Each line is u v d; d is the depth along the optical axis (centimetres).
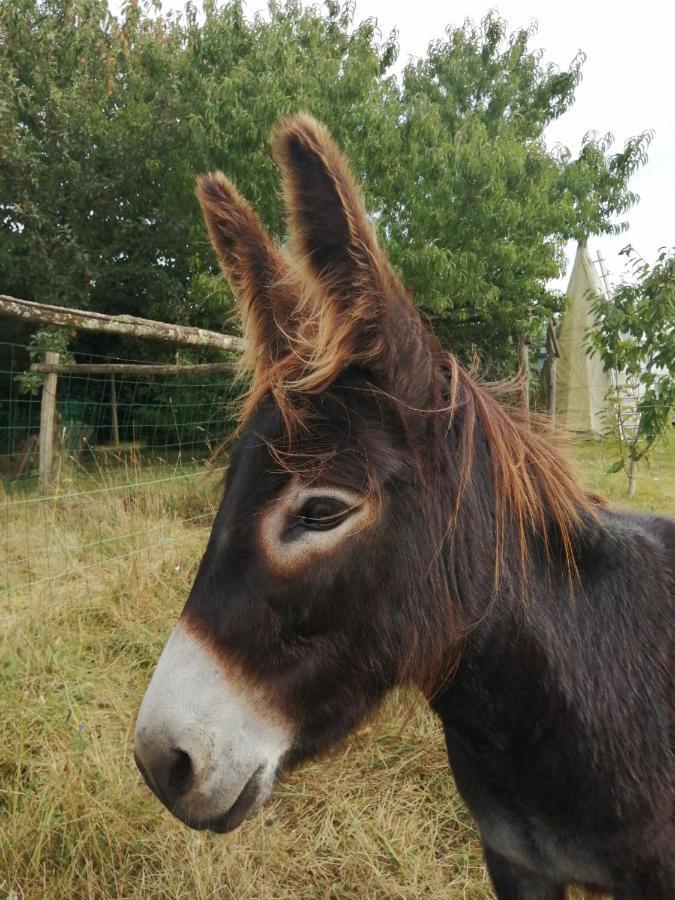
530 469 131
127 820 224
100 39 993
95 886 204
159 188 993
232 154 802
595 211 980
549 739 124
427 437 115
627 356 614
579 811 123
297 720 113
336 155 105
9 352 959
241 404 146
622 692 125
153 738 108
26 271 929
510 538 125
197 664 109
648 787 121
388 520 111
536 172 912
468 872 218
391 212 859
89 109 966
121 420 949
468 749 135
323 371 107
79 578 435
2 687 295
